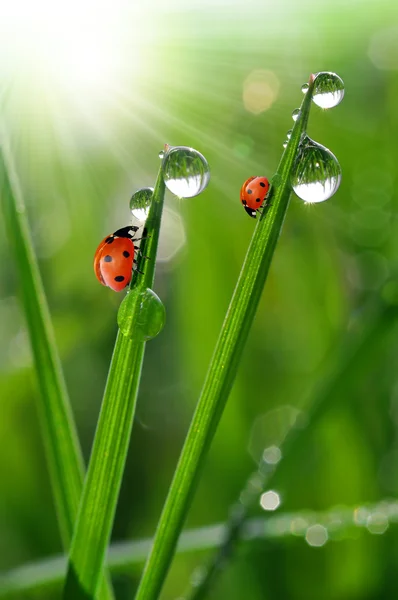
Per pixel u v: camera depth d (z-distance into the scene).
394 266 0.27
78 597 0.21
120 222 0.38
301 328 0.31
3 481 0.28
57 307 0.34
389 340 0.29
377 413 0.28
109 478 0.21
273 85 0.38
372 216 0.34
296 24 0.40
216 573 0.24
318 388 0.25
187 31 0.38
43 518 0.28
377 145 0.36
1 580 0.24
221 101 0.37
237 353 0.21
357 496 0.27
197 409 0.21
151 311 0.20
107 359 0.33
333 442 0.28
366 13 0.39
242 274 0.20
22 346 0.34
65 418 0.22
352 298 0.31
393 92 0.36
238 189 0.34
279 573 0.27
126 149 0.39
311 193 0.21
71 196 0.38
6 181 0.22
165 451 0.31
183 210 0.31
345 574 0.27
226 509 0.28
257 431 0.29
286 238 0.32
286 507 0.27
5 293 0.36
